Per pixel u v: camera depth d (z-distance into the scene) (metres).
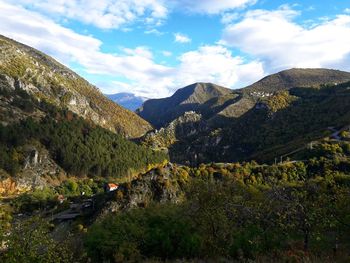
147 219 34.31
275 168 106.31
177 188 104.12
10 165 184.62
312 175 103.19
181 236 29.92
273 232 24.52
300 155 130.50
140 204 95.56
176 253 29.16
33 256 15.52
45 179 193.25
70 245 27.59
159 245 30.89
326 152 121.44
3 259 15.05
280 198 24.06
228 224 27.22
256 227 25.12
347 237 24.56
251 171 108.81
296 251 22.09
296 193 24.75
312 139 159.62
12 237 15.48
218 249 26.64
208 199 29.25
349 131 153.75
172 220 31.95
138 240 31.95
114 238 31.92
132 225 33.44
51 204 133.88
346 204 25.38
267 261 21.50
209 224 28.33
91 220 94.06
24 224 16.28
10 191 172.25
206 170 113.44
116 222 34.16
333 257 20.45
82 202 120.62
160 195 101.00
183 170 114.38
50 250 16.33
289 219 23.75
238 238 25.42
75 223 93.25
